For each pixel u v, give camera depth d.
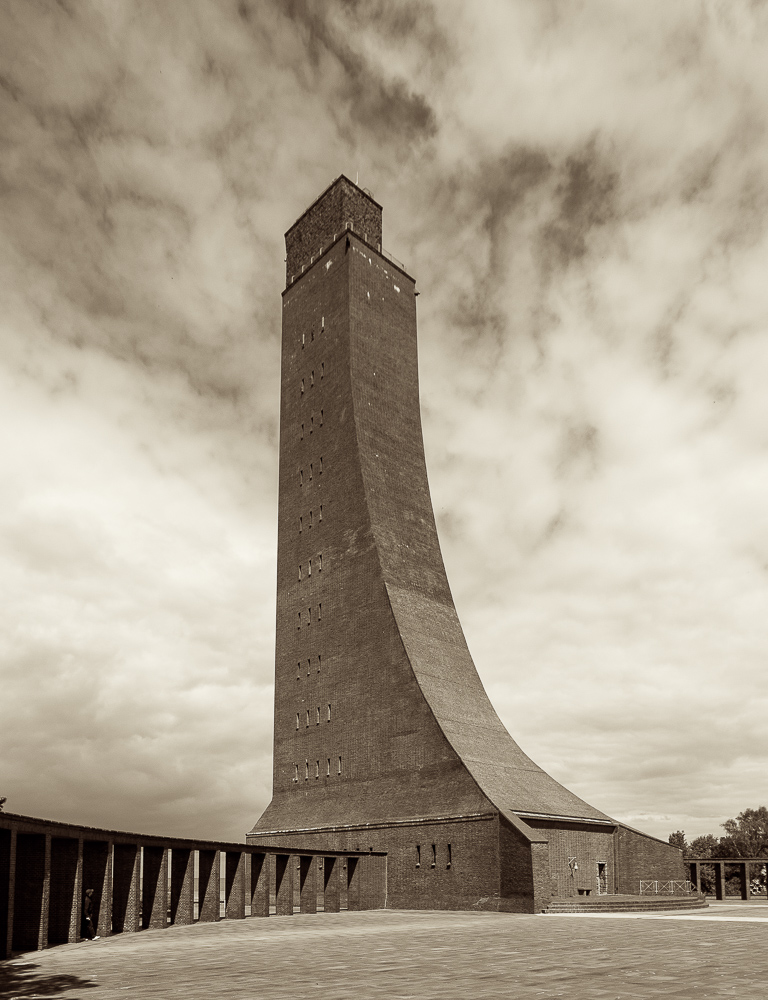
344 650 48.72
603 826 45.00
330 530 52.09
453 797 39.81
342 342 54.78
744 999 12.71
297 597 53.53
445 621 50.12
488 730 45.88
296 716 51.28
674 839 106.56
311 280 59.38
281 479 57.69
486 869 36.97
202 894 33.34
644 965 16.94
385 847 42.22
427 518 53.84
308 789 48.94
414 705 43.41
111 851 27.72
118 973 17.48
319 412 55.50
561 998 13.12
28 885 24.34
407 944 22.61
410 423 56.03
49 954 22.00
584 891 42.47
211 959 19.88
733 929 25.34
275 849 36.62
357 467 51.00
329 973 16.83
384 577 47.62
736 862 48.00
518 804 39.81
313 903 38.56
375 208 60.38
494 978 15.52
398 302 58.53
